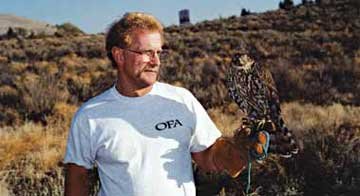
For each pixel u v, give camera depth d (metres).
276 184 7.39
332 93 17.70
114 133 2.93
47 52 32.28
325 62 25.17
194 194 3.04
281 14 49.84
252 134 2.90
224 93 16.48
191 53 30.08
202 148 3.08
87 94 17.20
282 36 36.09
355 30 36.59
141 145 2.93
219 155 3.04
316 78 20.12
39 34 52.38
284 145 2.84
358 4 45.91
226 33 40.28
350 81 19.53
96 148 2.98
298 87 18.02
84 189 3.12
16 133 10.68
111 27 2.99
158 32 2.98
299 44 31.78
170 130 2.96
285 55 28.69
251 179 7.47
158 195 2.90
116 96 3.00
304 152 7.84
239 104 2.98
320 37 33.81
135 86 2.98
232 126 11.56
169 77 20.88
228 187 7.42
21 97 14.95
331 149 8.13
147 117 2.96
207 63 23.69
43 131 11.23
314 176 7.55
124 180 2.92
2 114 13.70
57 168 8.12
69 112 13.95
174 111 3.00
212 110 14.66
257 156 2.87
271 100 2.89
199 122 3.05
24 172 7.97
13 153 9.15
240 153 2.92
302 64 25.14
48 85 16.53
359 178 7.40
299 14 47.97
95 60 28.56
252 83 2.88
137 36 2.92
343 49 29.38
